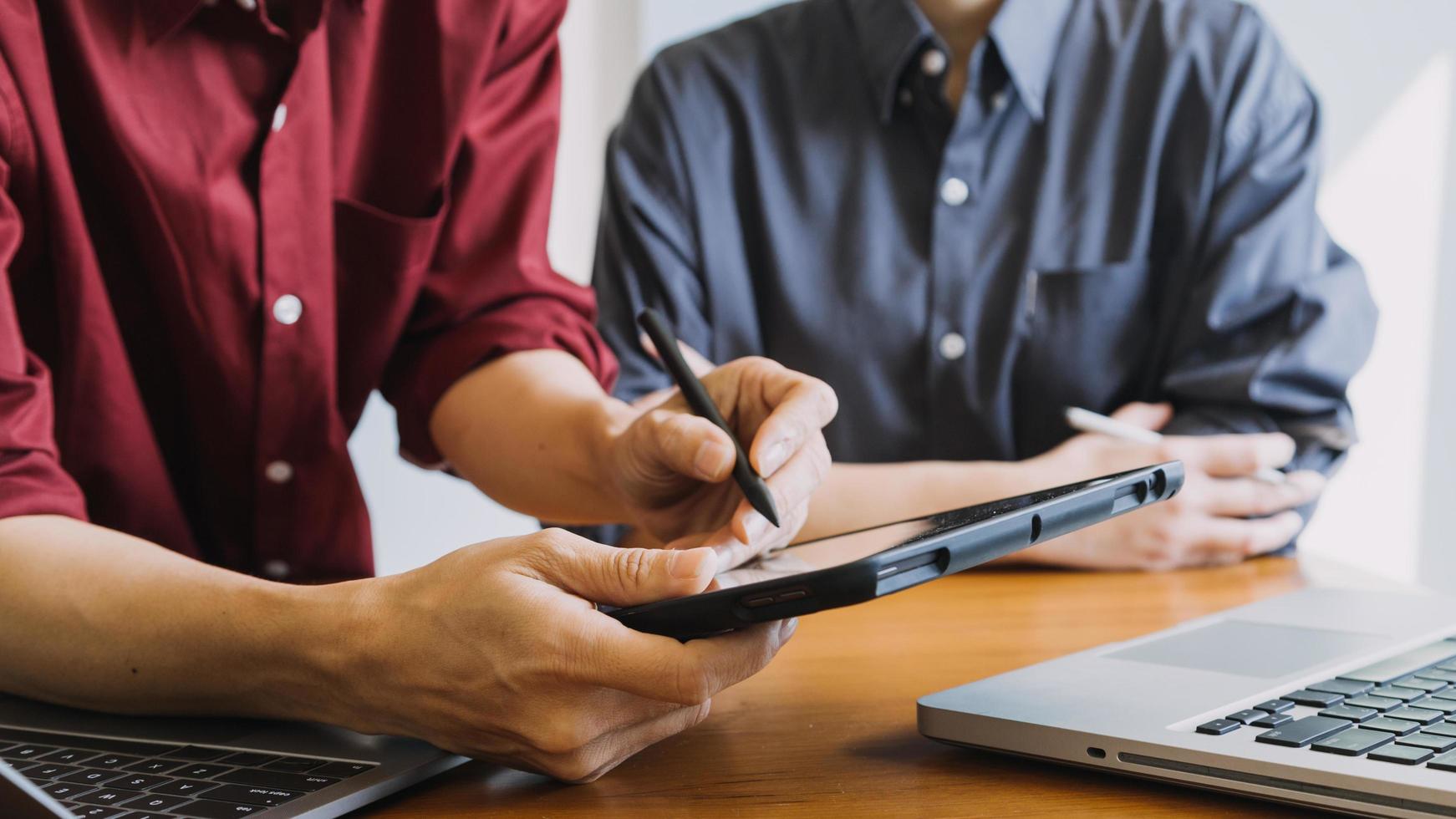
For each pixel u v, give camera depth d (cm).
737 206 158
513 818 48
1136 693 55
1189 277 146
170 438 100
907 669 72
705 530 79
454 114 102
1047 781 51
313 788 49
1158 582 101
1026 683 58
